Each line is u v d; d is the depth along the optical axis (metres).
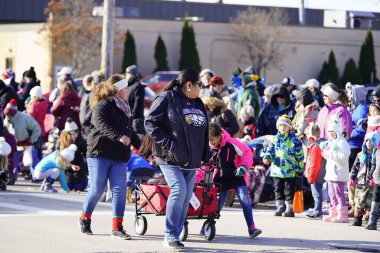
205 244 18.56
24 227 19.98
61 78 34.41
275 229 21.34
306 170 24.11
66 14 96.38
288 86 32.09
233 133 25.92
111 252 17.00
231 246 18.34
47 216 21.95
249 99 30.14
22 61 100.00
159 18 115.25
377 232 21.41
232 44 109.75
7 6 92.00
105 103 18.59
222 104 26.08
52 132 32.47
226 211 24.91
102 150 18.55
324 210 25.70
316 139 24.02
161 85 77.38
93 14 102.06
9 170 30.59
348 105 27.45
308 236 20.27
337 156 23.11
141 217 19.42
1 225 20.20
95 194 18.84
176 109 17.45
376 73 114.25
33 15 93.94
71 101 32.00
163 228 20.58
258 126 28.34
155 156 17.75
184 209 18.00
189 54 104.31
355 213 22.59
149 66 105.81
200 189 18.97
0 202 24.92
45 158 28.80
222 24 109.25
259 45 108.62
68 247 17.47
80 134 29.00
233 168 19.97
